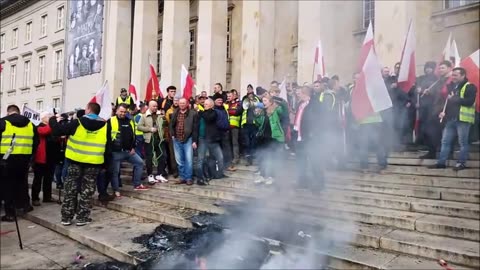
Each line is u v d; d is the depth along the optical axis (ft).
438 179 17.60
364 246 13.75
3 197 21.72
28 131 21.77
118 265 14.16
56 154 25.49
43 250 16.75
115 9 60.80
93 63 69.72
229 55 55.42
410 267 11.73
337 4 36.19
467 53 30.37
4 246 17.35
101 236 17.15
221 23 46.47
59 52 88.48
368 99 18.43
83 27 72.69
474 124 20.20
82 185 19.51
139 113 27.91
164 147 26.03
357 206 16.84
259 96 27.07
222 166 24.30
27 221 22.00
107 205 22.82
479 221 14.08
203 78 45.62
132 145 23.32
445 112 18.86
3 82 108.88
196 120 23.61
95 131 19.27
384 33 30.60
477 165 18.53
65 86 78.54
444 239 13.20
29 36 100.32
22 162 21.62
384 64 30.25
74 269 14.58
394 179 19.02
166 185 24.27
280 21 42.09
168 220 18.74
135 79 54.70
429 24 31.91
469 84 18.12
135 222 19.52
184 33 51.26
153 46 55.83
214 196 21.40
